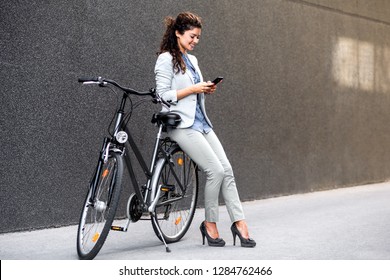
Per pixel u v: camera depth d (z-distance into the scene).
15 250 5.57
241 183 9.12
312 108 10.73
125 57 7.35
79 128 6.86
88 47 6.94
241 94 9.12
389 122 13.12
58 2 6.63
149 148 7.67
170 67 5.64
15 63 6.27
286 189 10.05
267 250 5.59
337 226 6.92
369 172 12.45
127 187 7.41
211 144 5.78
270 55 9.73
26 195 6.40
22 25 6.32
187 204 6.27
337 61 11.47
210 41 8.59
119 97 7.29
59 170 6.68
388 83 13.08
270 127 9.70
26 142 6.38
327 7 11.19
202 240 6.09
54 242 5.93
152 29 7.69
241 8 9.14
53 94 6.60
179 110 5.63
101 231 5.02
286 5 10.12
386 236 6.30
